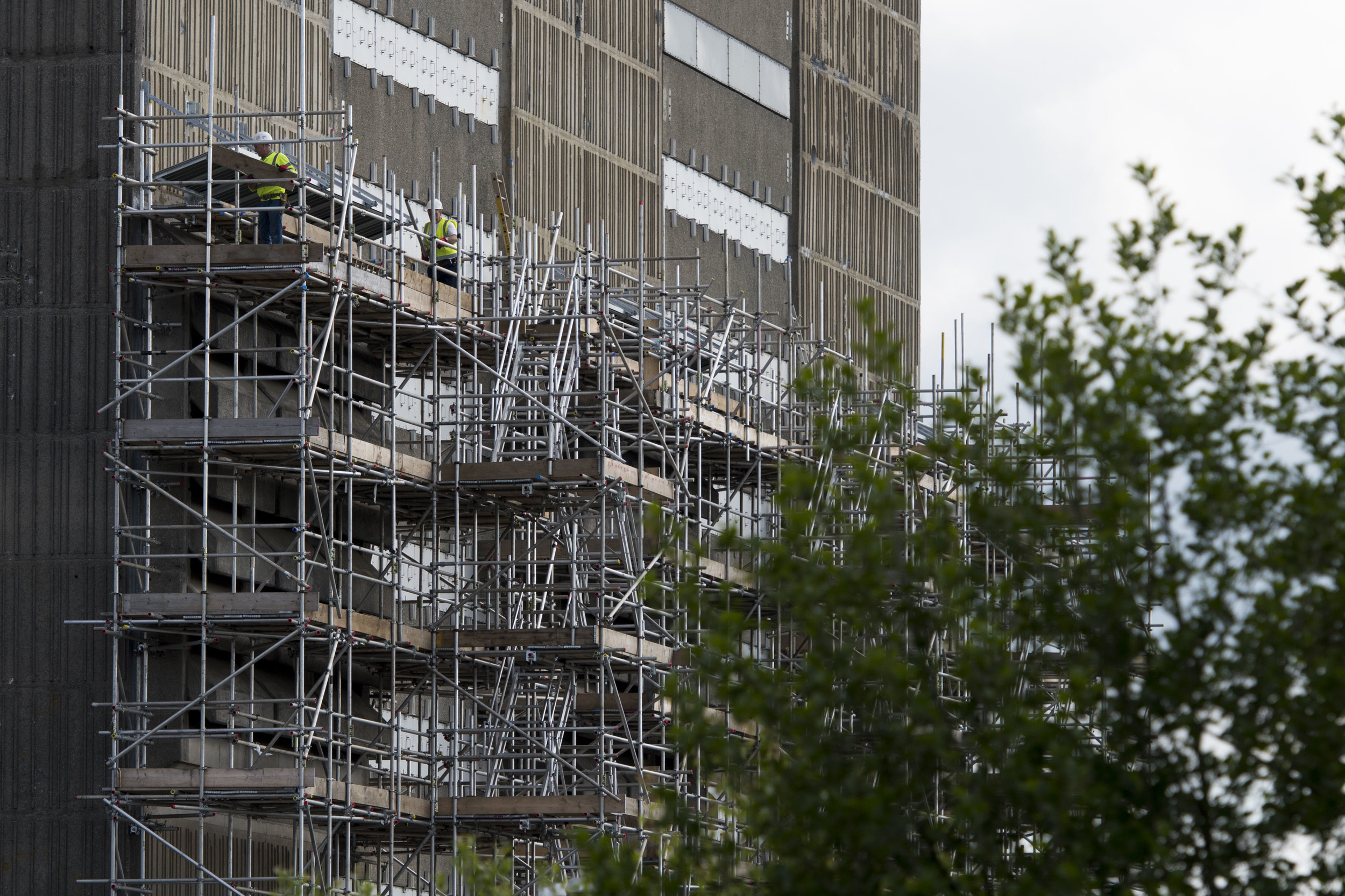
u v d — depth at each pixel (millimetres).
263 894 118000
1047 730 61500
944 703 64188
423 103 165000
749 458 155250
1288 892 61406
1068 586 63281
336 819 118188
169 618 118812
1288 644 60781
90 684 122562
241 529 126312
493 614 139500
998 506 64312
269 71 145000
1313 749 61000
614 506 130875
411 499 132000
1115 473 62406
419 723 132375
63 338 125438
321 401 127688
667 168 192875
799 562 64688
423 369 139250
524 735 131750
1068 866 59375
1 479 124875
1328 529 61188
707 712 111562
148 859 121938
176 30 133500
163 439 119312
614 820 123688
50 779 122250
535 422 128375
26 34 127875
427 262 131000
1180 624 61312
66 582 123688
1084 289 63094
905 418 147500
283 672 129750
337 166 153375
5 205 126750
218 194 128500
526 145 174625
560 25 179750
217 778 116750
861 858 64375
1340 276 62719
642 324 133625
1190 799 61656
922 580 65312
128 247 121562
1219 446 61969
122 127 124312
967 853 63625
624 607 137250
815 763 64188
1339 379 62125
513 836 131375
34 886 121562
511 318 129125
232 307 127812
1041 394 63000
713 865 67312
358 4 158500
